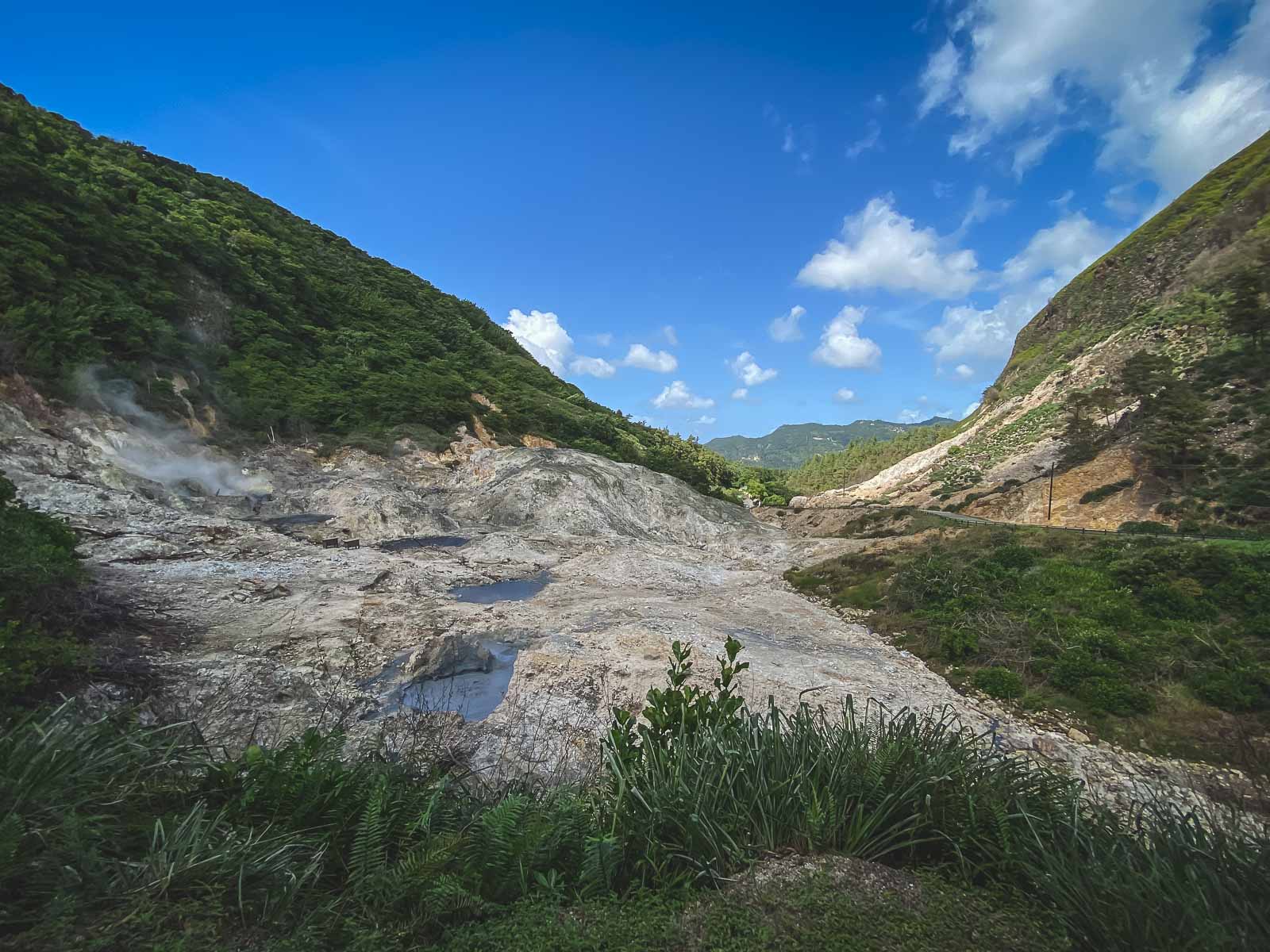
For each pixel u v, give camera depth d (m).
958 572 15.64
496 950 2.03
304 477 28.27
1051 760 8.03
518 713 8.30
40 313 23.41
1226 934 2.03
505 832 2.50
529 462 32.66
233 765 2.94
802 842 2.69
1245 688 9.37
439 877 2.30
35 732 2.73
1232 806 3.20
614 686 9.52
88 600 8.95
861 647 13.16
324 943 2.02
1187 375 46.22
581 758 6.83
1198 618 11.92
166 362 28.53
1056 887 2.34
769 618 15.41
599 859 2.39
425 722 6.86
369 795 2.82
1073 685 10.05
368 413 35.84
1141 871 2.45
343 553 17.89
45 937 1.77
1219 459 35.12
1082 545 17.09
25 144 32.81
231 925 2.04
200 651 8.84
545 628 12.91
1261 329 43.72
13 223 26.33
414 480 32.12
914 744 3.29
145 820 2.48
